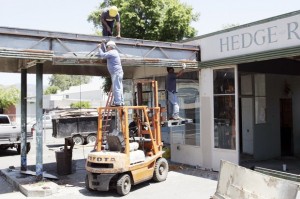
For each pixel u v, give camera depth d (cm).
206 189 944
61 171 1165
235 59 1095
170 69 1198
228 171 646
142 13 2248
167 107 1209
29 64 1070
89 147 1922
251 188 578
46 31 930
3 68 1263
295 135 1502
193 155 1278
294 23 925
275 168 1201
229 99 1149
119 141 941
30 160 1523
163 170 1059
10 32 879
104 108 982
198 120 1266
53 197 902
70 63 962
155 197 880
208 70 1215
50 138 2562
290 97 1509
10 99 3325
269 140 1430
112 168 893
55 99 4512
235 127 1125
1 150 1884
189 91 1309
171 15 2233
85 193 935
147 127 1059
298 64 1499
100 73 1443
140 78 1548
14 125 1691
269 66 1377
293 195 504
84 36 983
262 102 1425
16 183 1016
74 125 2003
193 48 1223
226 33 1131
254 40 1037
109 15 1110
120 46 1060
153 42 1125
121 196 899
